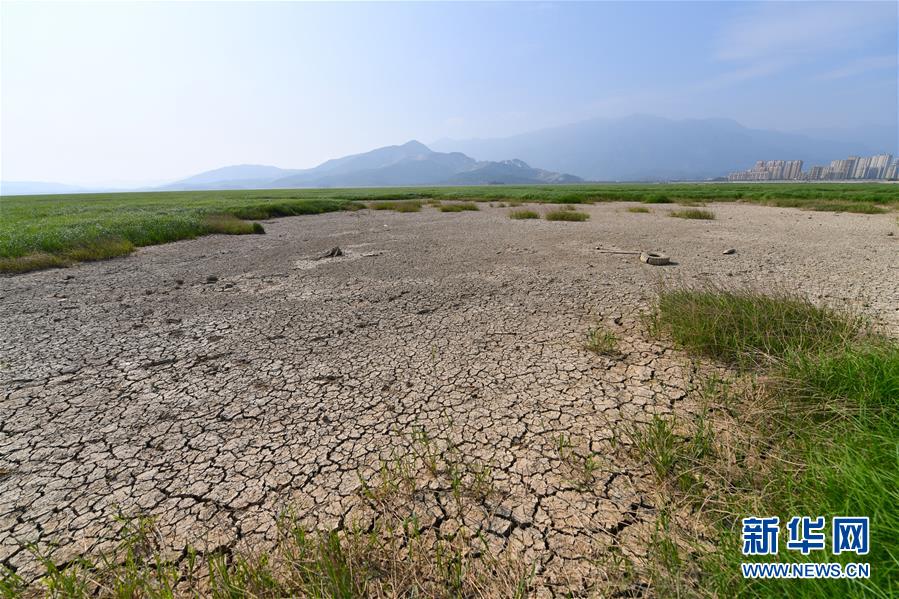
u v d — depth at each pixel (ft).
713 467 5.64
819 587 3.49
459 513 5.30
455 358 10.10
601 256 22.94
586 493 5.57
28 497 5.77
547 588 4.29
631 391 8.20
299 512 5.41
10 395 8.59
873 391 6.25
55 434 7.25
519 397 8.16
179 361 10.26
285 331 12.30
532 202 80.94
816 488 4.63
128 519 5.30
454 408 7.84
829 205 53.72
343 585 4.19
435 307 14.30
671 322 11.03
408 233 35.73
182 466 6.39
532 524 5.10
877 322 10.87
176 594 4.32
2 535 5.14
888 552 3.56
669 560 4.29
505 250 25.70
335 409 7.94
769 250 23.26
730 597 3.78
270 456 6.59
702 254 22.54
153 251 27.91
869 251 22.27
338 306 14.73
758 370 8.61
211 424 7.52
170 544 4.97
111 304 15.25
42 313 14.17
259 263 23.24
